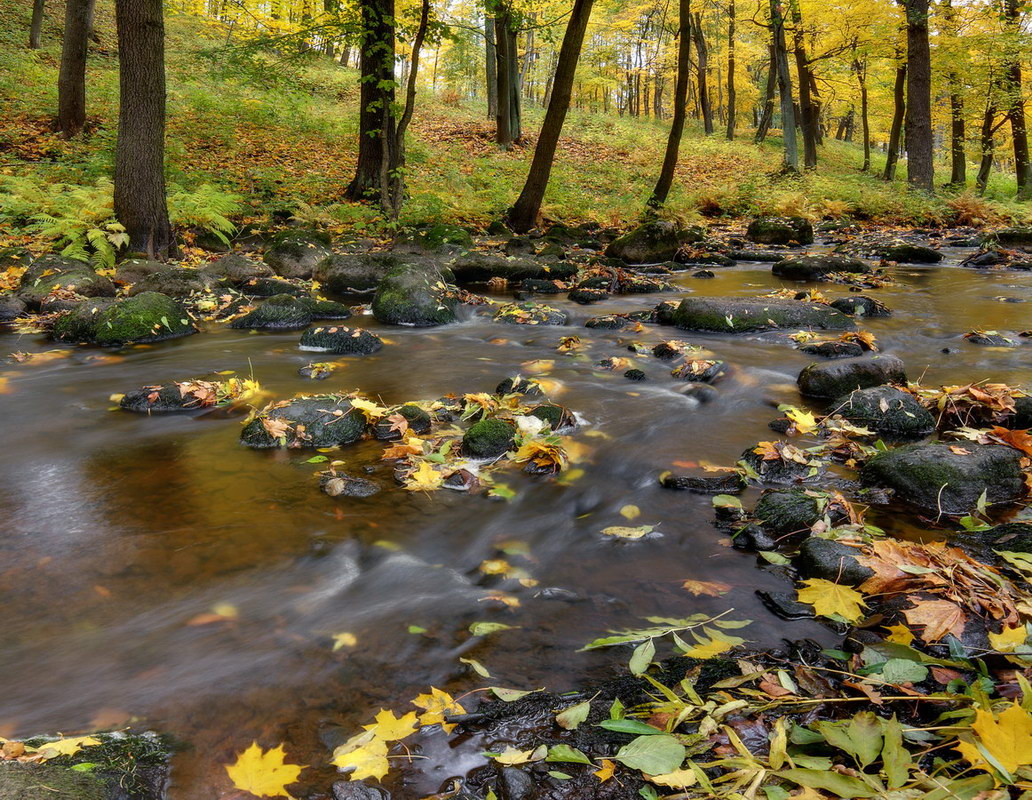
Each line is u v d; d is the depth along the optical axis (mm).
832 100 33375
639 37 36781
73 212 9203
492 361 5219
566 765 1519
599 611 2131
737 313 6031
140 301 5984
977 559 2299
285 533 2639
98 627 2082
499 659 1911
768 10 22672
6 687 1826
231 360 5227
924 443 3273
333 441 3529
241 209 11945
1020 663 1715
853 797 1307
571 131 28125
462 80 41844
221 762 1562
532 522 2732
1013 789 1317
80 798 1352
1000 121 25328
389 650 1951
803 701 1639
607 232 13664
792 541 2512
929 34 19359
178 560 2453
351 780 1490
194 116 17797
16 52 20734
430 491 2988
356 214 12367
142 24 8422
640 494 2955
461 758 1557
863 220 17000
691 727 1606
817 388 4234
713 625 2031
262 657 1926
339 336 5527
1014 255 11016
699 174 23203
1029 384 4285
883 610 2025
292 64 14492
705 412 4008
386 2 12703
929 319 6555
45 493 3002
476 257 9273
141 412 4066
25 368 5000
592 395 4312
